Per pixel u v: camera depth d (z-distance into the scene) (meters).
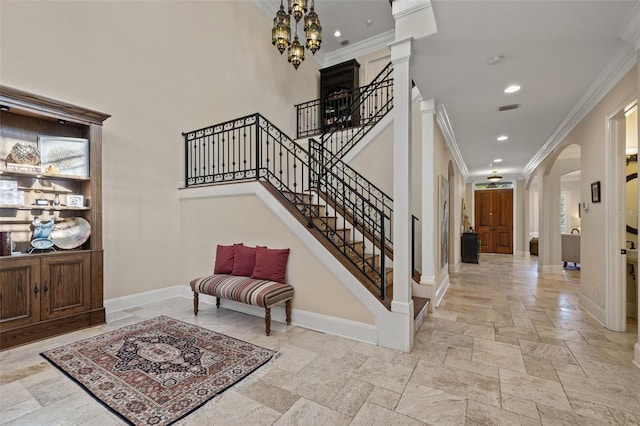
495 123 4.80
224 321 3.23
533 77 3.22
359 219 4.45
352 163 4.71
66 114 2.93
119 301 3.62
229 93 5.07
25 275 2.65
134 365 2.26
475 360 2.43
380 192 4.10
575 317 3.54
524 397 1.93
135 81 3.80
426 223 3.88
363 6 5.59
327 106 6.96
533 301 4.25
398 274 2.61
